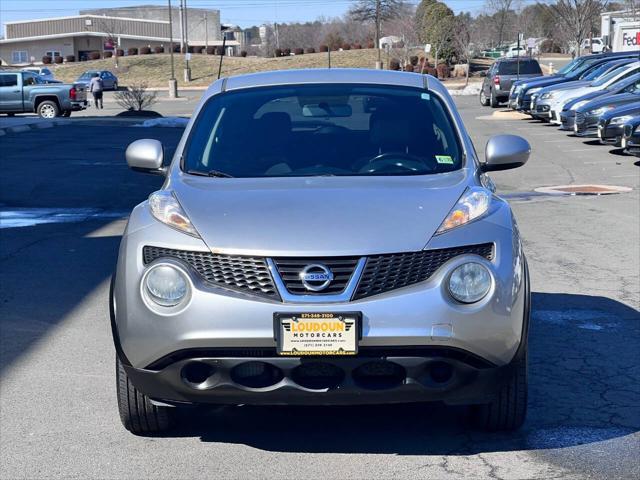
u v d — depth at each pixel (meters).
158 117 35.69
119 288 4.47
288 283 4.21
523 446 4.71
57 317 7.45
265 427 5.04
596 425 4.99
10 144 24.25
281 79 6.05
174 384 4.30
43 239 10.98
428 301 4.18
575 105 23.58
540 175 17.08
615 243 10.27
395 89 5.91
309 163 5.30
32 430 5.04
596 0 47.22
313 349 4.14
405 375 4.21
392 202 4.57
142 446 4.80
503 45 79.75
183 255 4.34
